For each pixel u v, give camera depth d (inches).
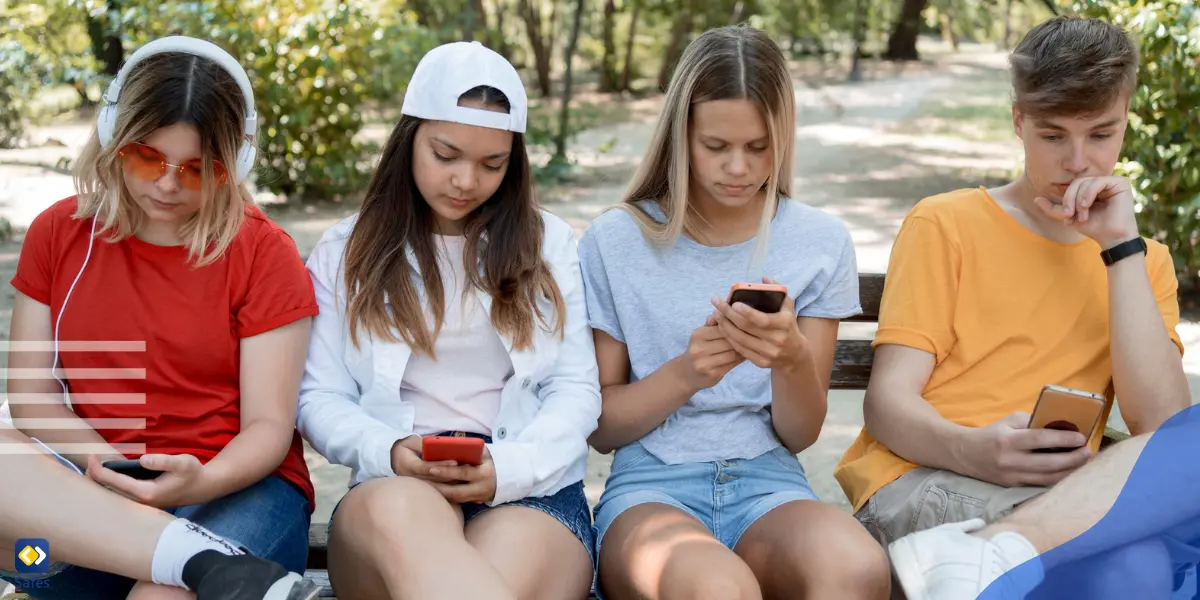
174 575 82.7
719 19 736.3
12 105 479.2
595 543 99.6
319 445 97.4
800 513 92.9
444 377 101.9
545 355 101.9
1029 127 102.0
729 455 102.5
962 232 107.0
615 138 528.7
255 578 80.4
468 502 95.8
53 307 95.9
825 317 105.7
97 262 95.5
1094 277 106.0
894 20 978.7
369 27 366.9
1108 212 100.7
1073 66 97.9
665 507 96.7
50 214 97.3
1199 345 227.1
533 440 96.2
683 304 105.0
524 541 89.0
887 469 103.9
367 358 99.8
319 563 111.6
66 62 433.7
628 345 105.8
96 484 86.0
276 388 95.5
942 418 99.9
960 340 105.8
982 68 920.3
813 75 865.5
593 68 892.6
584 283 107.9
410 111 98.3
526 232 102.8
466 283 101.1
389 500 84.7
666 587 84.4
